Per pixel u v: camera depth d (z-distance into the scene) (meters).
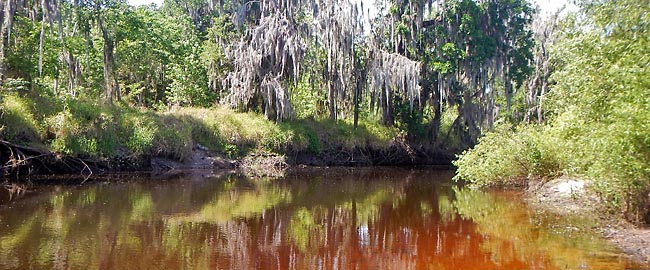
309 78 30.27
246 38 27.39
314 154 28.58
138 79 26.91
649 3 8.44
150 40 26.20
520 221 11.63
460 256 8.67
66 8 21.25
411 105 28.23
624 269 7.61
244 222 11.30
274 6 26.11
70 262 7.65
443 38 31.14
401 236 10.21
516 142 16.61
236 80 26.22
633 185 9.27
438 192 17.23
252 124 26.03
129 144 20.53
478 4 31.83
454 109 38.22
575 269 7.70
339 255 8.72
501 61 32.75
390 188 18.47
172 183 17.77
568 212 12.63
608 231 10.23
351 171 25.80
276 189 17.27
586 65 9.52
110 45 23.23
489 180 17.34
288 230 10.63
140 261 7.88
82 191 14.87
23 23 18.69
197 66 27.33
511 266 8.00
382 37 30.94
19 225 10.00
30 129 17.45
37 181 16.58
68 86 22.47
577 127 10.50
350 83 29.88
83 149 18.75
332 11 27.39
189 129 23.53
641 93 8.08
